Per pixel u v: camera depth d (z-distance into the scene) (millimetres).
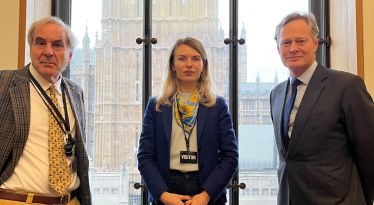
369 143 1444
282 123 1677
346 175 1472
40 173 1436
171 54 1817
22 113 1436
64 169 1493
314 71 1626
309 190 1486
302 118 1537
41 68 1498
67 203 1524
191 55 1732
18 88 1465
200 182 1611
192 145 1666
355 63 2127
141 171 1658
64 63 1572
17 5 2104
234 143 1702
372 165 1460
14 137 1424
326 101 1522
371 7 2123
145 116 1786
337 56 2314
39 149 1457
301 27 1623
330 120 1489
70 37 1604
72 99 1659
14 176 1424
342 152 1497
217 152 1687
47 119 1506
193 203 1519
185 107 1709
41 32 1505
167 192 1568
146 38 2422
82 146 1611
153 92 2443
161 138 1685
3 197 1401
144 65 2422
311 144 1503
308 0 2533
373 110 1462
